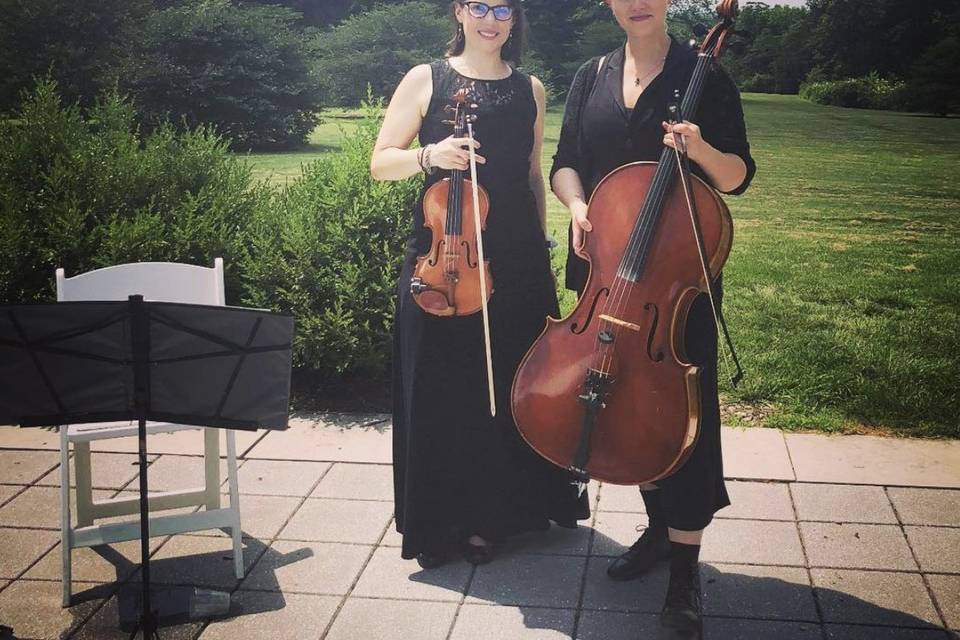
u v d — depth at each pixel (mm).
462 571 3412
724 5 2936
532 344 3312
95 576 3416
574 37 34250
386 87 26781
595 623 3096
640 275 2865
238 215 5500
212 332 2678
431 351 3305
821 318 6309
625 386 2883
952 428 4457
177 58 19094
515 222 3312
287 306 5004
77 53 18984
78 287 3490
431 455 3352
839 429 4496
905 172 15594
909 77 37500
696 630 2953
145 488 2801
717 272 2879
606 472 2930
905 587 3250
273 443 4453
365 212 4988
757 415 4680
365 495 3965
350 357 4871
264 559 3506
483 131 3256
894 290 7152
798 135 22641
